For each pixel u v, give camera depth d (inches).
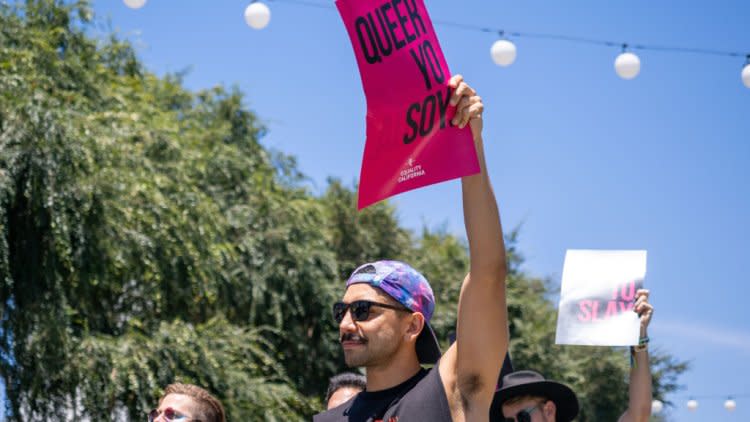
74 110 625.0
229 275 738.8
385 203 987.9
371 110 150.6
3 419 566.3
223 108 926.4
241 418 629.3
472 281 144.9
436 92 146.9
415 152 146.9
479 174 146.9
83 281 579.8
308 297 799.7
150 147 696.4
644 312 225.1
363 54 151.2
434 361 161.6
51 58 644.1
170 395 192.7
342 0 152.2
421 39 148.6
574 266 230.8
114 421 593.9
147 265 603.8
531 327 986.7
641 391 226.1
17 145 565.9
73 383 574.9
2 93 584.7
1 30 636.1
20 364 572.4
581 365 1034.1
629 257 229.1
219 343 652.7
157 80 888.3
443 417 144.7
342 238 971.9
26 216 570.6
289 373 800.9
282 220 810.8
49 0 682.2
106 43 770.2
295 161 933.8
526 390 196.9
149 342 601.3
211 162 796.0
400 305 157.3
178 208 655.8
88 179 575.2
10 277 545.3
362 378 254.1
